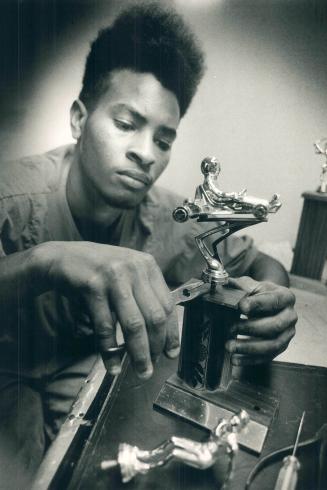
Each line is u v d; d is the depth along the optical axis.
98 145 0.83
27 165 0.93
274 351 0.60
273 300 0.58
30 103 1.12
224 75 1.12
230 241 1.03
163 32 0.86
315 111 1.12
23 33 1.06
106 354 0.51
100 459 0.47
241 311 0.53
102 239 1.00
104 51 0.85
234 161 1.22
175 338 0.55
